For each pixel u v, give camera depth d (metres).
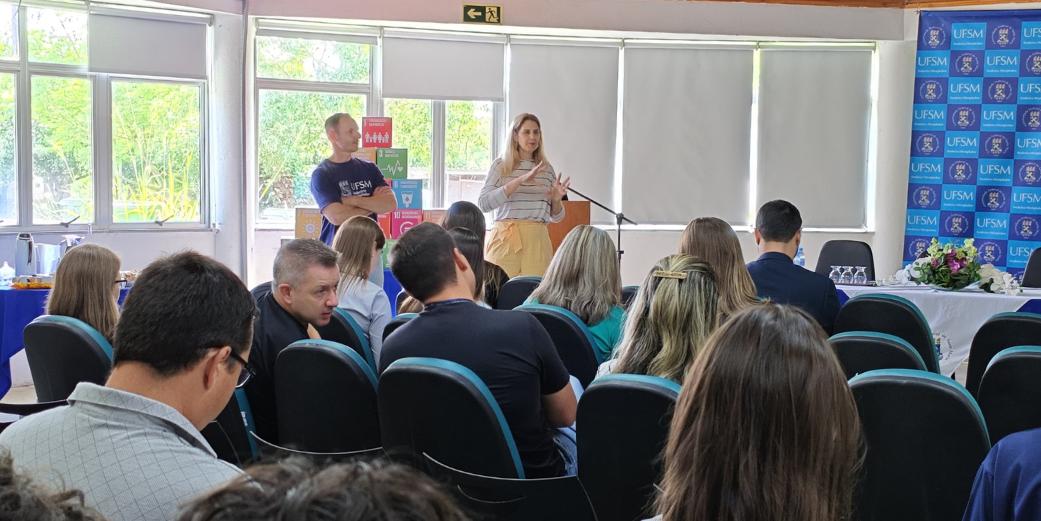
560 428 2.56
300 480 0.53
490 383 2.29
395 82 7.75
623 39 8.20
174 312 1.32
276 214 7.67
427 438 2.15
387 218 6.96
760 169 8.40
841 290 5.56
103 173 6.86
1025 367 2.37
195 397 1.37
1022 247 7.71
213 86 7.15
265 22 7.38
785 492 1.04
